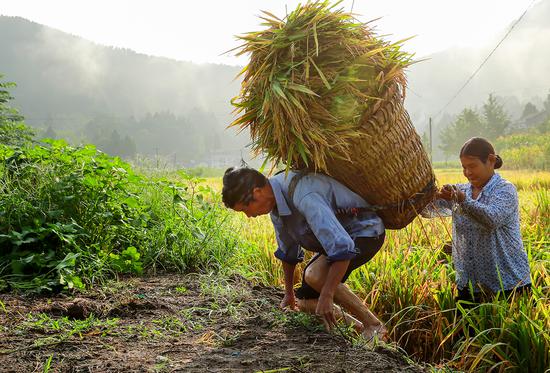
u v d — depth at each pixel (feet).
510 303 11.60
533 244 17.04
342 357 9.00
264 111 9.20
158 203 17.94
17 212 14.56
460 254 12.01
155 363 8.54
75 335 9.76
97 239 15.51
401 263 15.02
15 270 13.09
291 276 12.01
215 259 16.58
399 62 9.49
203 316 11.51
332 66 9.29
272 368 8.39
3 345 9.08
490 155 11.50
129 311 11.41
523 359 10.46
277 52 9.44
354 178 9.74
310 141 8.97
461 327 12.16
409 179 9.80
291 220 10.23
